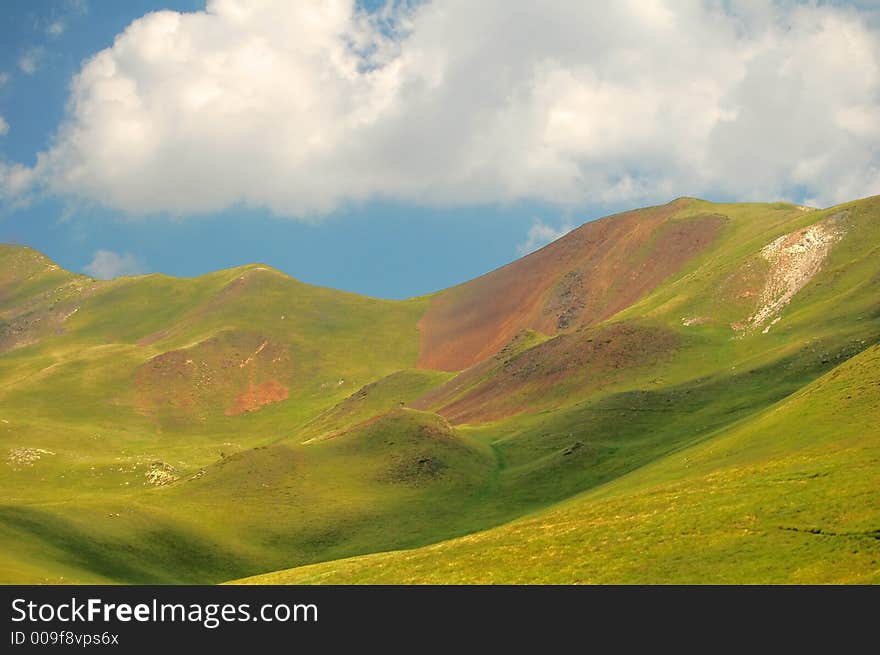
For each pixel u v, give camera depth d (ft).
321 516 420.36
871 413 253.44
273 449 487.20
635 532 214.07
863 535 177.47
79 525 358.02
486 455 497.87
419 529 401.70
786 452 248.73
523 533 251.19
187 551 372.38
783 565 176.04
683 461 313.32
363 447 501.56
